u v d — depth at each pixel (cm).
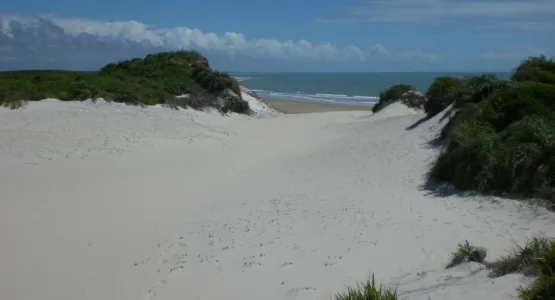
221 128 2598
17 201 1236
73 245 976
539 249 650
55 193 1323
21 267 873
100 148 1809
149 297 741
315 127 2805
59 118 2073
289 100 5591
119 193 1360
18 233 1032
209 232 1023
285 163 1828
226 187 1466
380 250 880
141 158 1783
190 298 727
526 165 1109
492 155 1188
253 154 2041
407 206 1164
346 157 1803
